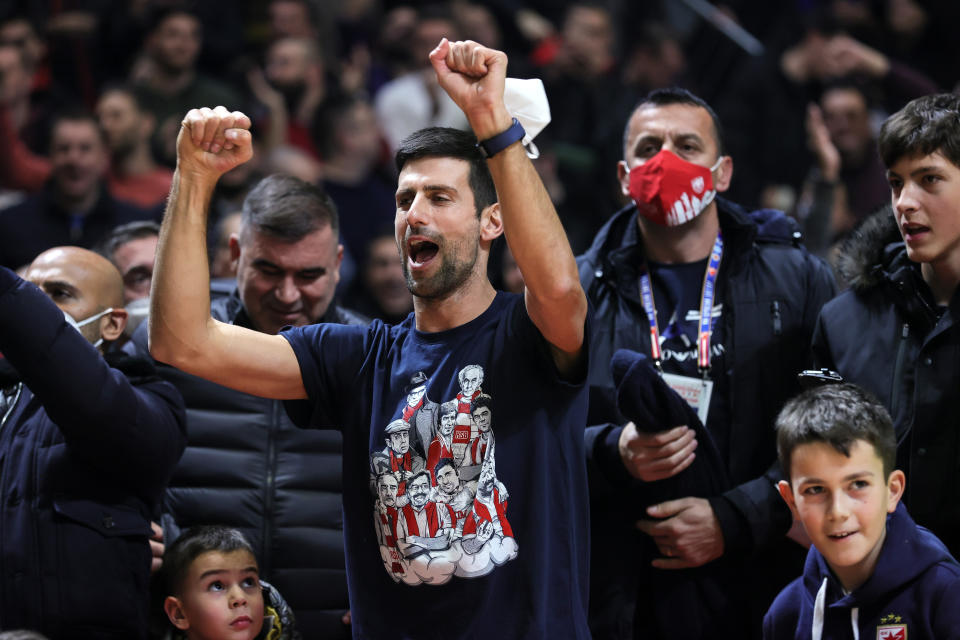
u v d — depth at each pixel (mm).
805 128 21203
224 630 9211
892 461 8109
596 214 19625
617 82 21312
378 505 7293
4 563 8781
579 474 7355
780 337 10133
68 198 16484
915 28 21641
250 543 10102
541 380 7293
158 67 20203
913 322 9312
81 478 8930
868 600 8078
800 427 8078
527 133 7496
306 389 7582
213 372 7320
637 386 9352
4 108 18750
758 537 9633
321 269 10289
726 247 10523
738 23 23953
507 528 7102
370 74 22984
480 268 7461
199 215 7055
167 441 9102
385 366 7543
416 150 7332
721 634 9922
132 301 11594
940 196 8773
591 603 10008
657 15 25281
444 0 23859
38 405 9188
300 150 20812
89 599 8742
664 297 10461
